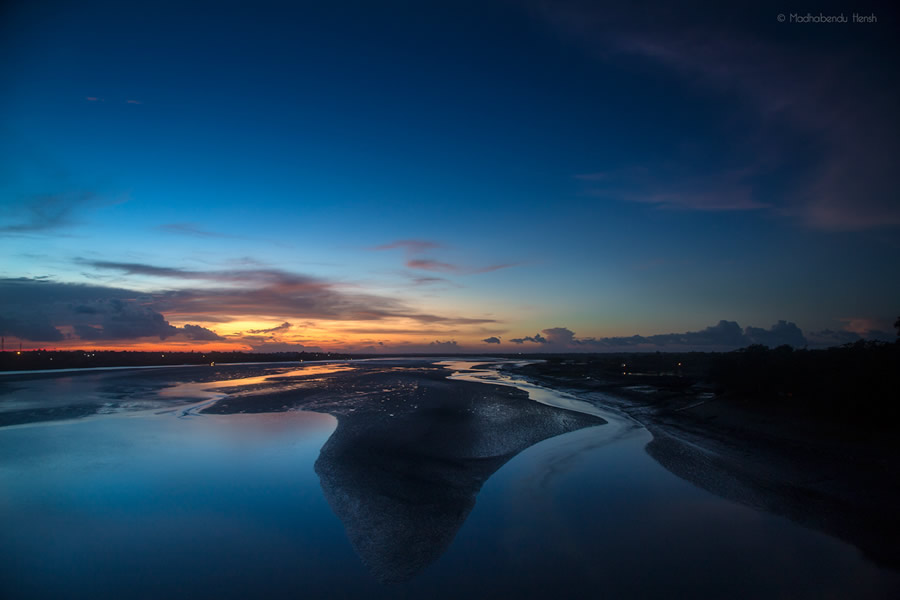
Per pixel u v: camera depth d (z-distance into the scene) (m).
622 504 8.88
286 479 10.33
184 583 6.21
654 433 15.31
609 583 6.14
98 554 7.01
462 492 9.50
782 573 6.36
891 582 6.09
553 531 7.71
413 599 5.80
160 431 15.68
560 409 20.09
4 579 6.32
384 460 11.58
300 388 29.19
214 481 10.27
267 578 6.32
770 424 14.08
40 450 13.07
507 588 6.02
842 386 13.20
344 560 6.79
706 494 9.38
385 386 30.14
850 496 8.64
